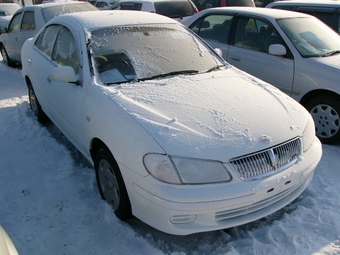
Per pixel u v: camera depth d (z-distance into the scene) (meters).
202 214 2.45
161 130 2.56
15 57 9.19
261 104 3.06
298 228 2.93
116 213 2.99
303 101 4.80
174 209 2.38
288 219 3.03
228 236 2.85
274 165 2.60
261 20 5.33
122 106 2.83
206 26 6.23
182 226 2.48
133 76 3.36
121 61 3.45
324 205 3.21
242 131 2.65
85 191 3.42
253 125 2.74
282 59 4.91
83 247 2.72
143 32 3.85
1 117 5.40
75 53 3.62
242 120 2.78
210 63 3.88
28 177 3.69
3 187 3.52
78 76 3.44
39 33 4.99
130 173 2.57
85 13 4.23
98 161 3.12
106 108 2.91
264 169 2.56
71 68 3.34
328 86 4.41
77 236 2.83
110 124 2.79
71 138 3.87
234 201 2.42
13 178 3.68
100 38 3.58
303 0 7.34
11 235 2.84
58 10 8.27
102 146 3.06
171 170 2.40
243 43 5.53
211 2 11.28
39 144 4.43
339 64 4.52
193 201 2.37
